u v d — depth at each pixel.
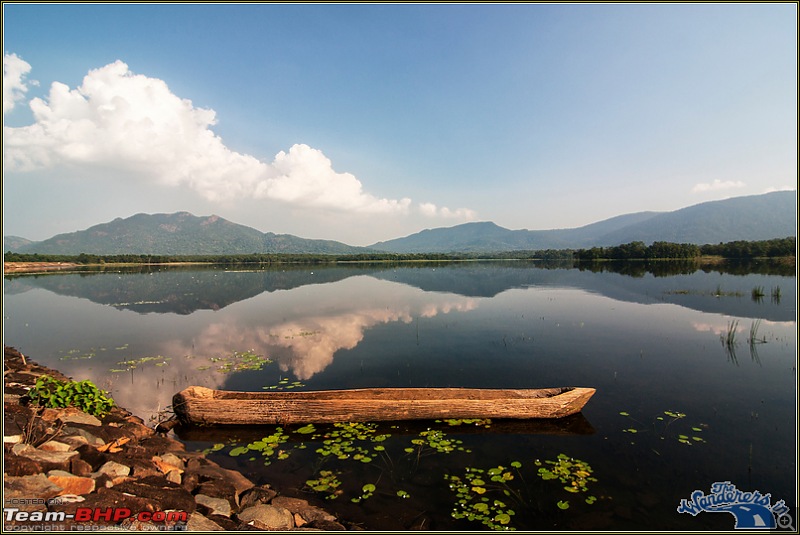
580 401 8.97
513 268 81.44
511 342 16.17
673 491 6.27
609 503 5.98
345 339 17.25
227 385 11.67
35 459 6.03
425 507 5.91
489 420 8.84
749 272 50.00
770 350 14.36
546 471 6.81
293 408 8.71
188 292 38.00
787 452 7.38
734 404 9.66
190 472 6.70
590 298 28.91
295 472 6.93
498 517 5.64
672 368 12.52
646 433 8.23
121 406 10.18
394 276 61.31
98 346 16.50
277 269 91.06
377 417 8.80
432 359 13.99
